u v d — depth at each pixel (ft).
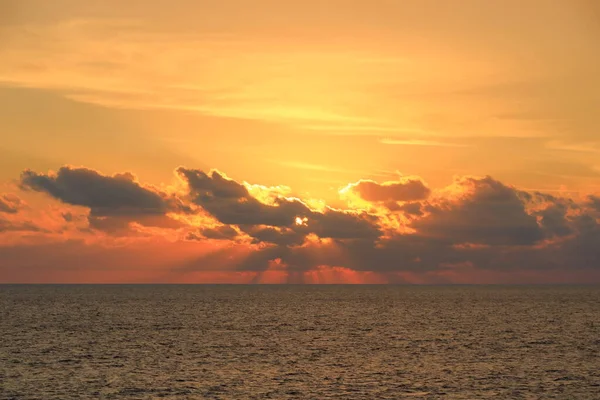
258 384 187.93
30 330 326.03
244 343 277.64
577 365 221.05
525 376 200.85
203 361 225.97
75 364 216.33
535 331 335.26
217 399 170.30
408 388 183.62
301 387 184.44
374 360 230.48
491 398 172.14
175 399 169.37
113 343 273.33
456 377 199.11
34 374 197.67
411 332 329.11
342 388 183.52
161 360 227.20
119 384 185.37
